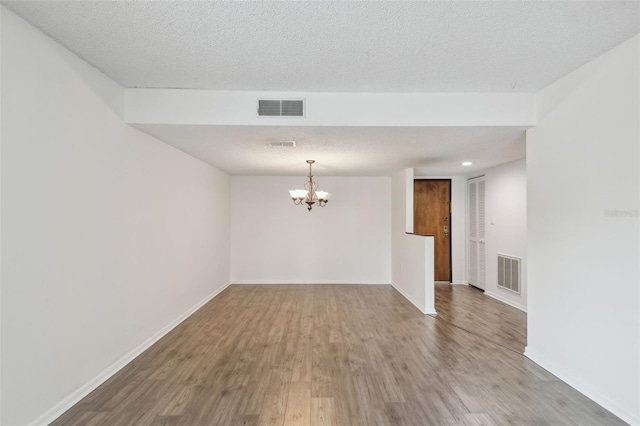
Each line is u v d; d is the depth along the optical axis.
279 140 3.32
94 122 2.35
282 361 2.79
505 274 4.88
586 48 2.05
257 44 2.01
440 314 4.23
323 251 6.18
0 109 1.65
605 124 2.10
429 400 2.20
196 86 2.69
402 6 1.63
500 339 3.33
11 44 1.71
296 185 6.15
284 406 2.13
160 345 3.13
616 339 2.02
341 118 2.80
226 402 2.17
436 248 6.28
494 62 2.25
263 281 6.14
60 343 2.04
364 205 6.20
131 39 1.96
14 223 1.73
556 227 2.53
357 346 3.12
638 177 1.89
